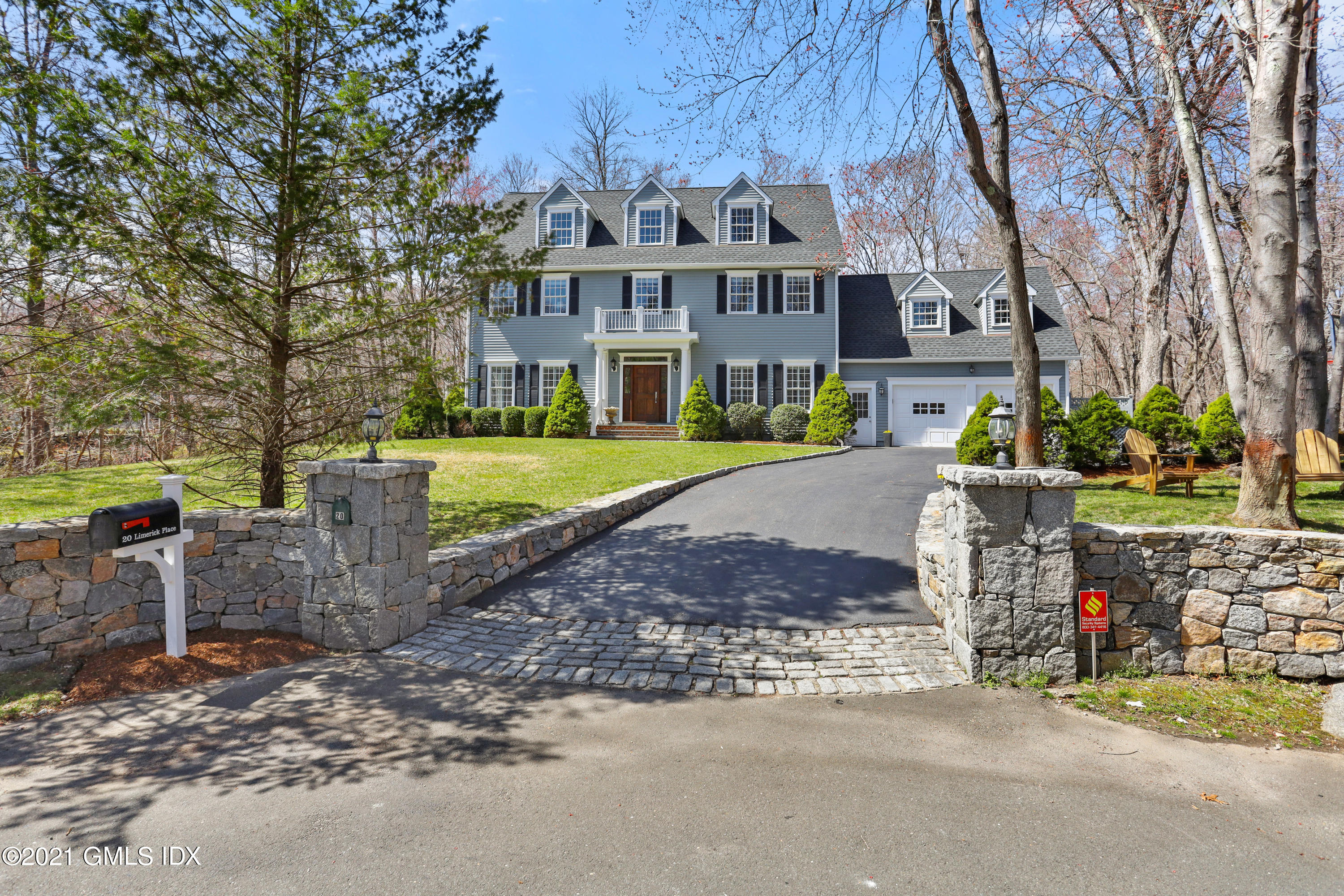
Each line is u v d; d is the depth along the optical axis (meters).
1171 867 2.73
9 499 8.88
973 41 8.07
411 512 5.73
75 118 5.01
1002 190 8.14
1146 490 9.65
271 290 6.42
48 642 4.96
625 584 6.93
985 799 3.25
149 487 9.93
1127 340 31.48
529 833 2.94
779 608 6.27
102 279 5.84
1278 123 6.46
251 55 5.91
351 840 2.89
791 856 2.78
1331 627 4.66
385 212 6.59
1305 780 3.46
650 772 3.50
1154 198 14.89
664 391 23.61
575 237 24.14
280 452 6.90
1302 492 9.20
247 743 3.84
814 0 7.75
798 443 21.36
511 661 5.14
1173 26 8.37
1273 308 6.48
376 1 6.01
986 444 12.33
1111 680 4.81
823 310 22.72
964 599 4.89
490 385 23.95
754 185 23.27
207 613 5.72
